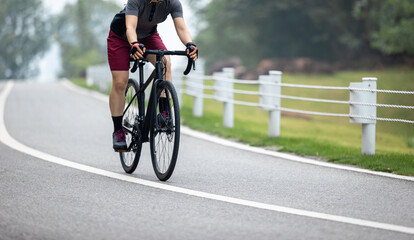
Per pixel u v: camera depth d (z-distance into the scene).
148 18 7.76
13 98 26.34
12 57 122.12
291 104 31.89
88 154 10.37
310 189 7.39
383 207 6.36
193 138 13.15
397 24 45.09
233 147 11.71
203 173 8.55
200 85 18.16
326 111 29.23
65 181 7.71
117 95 8.32
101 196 6.76
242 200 6.62
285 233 5.23
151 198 6.68
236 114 25.12
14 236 5.07
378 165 9.23
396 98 31.48
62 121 16.27
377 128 23.72
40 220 5.62
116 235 5.12
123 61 8.12
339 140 15.56
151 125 7.86
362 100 10.50
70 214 5.86
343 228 5.42
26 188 7.20
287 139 12.85
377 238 5.11
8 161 9.43
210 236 5.11
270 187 7.49
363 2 51.69
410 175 8.54
